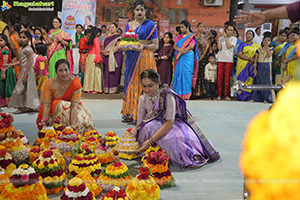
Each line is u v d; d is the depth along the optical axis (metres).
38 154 2.39
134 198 1.80
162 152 2.31
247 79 6.44
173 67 7.17
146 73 2.54
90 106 5.57
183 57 6.36
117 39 7.20
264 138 0.87
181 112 2.71
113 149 2.86
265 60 6.12
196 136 2.72
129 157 2.70
